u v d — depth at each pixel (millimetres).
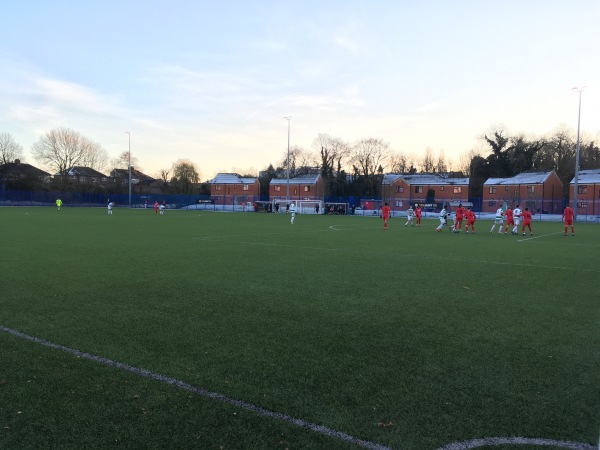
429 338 6008
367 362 5102
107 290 8898
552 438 3514
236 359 5160
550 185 73375
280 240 20406
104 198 87812
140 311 7281
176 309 7438
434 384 4508
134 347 5539
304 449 3348
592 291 9320
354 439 3492
